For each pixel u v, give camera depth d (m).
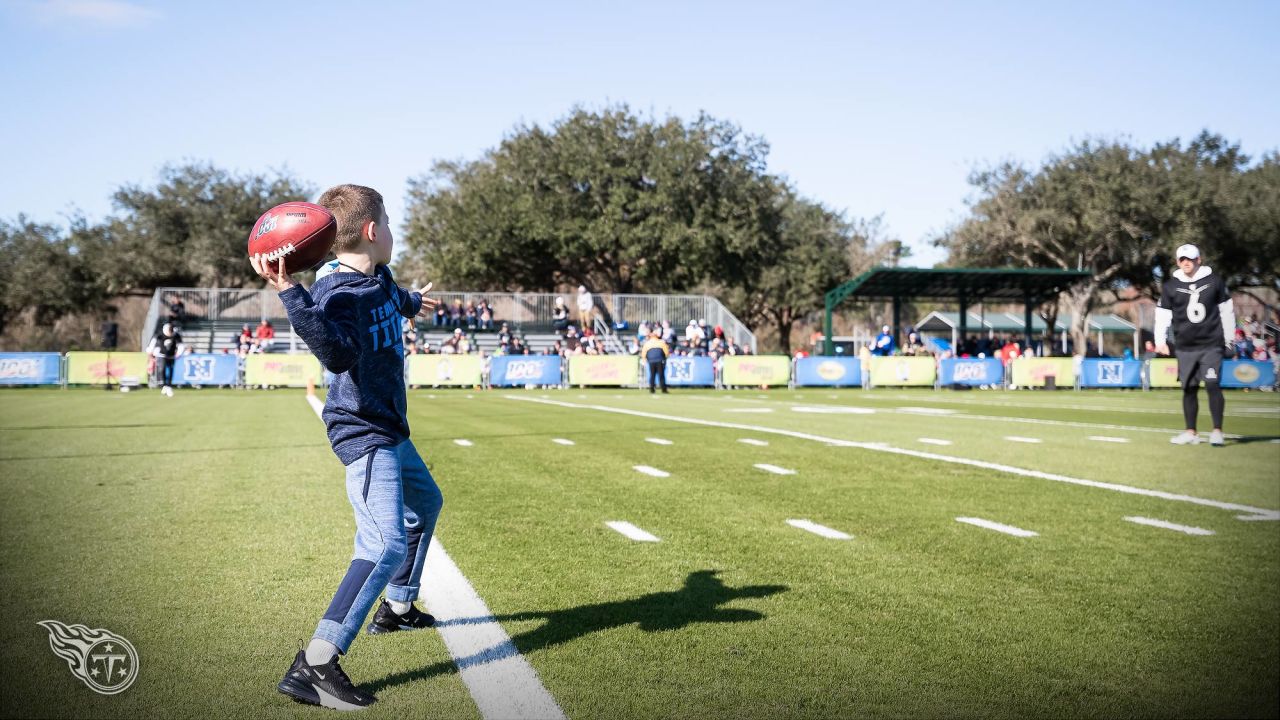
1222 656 3.21
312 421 13.92
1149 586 4.16
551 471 8.01
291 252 2.70
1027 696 2.84
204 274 51.38
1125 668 3.09
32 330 59.72
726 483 7.30
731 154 47.50
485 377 30.58
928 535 5.29
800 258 60.00
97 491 6.81
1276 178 50.12
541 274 48.91
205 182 53.38
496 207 45.34
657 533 5.32
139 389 28.28
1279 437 11.73
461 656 3.21
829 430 12.30
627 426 12.86
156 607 3.75
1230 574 4.38
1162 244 46.94
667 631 3.47
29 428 12.47
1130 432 12.38
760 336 79.31
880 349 35.31
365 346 2.93
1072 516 5.91
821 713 2.69
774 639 3.37
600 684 2.92
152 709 2.73
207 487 7.03
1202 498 6.63
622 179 46.03
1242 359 33.34
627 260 46.00
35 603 3.80
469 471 7.98
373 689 2.90
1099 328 56.09
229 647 3.28
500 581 4.21
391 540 3.01
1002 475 7.80
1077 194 48.50
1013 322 54.84
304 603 3.82
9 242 51.00
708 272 46.25
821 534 5.31
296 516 5.79
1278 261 49.41
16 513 5.88
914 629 3.50
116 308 56.88
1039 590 4.08
